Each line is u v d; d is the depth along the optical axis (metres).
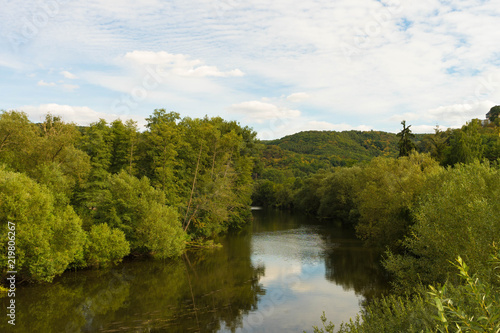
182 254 36.84
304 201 89.38
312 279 26.33
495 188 16.73
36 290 23.83
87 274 28.11
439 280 16.20
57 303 21.27
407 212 27.61
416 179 29.41
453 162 42.50
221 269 30.28
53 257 23.34
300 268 29.91
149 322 18.34
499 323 3.97
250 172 59.84
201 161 50.53
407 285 17.97
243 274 28.44
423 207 18.39
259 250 38.53
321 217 75.81
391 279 25.09
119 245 29.78
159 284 25.66
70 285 25.12
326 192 74.50
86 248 28.16
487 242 12.04
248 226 61.59
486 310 4.19
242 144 61.25
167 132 42.38
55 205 27.17
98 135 39.59
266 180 126.44
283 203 112.31
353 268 29.17
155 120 49.16
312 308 20.08
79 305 20.95
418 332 7.77
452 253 13.98
